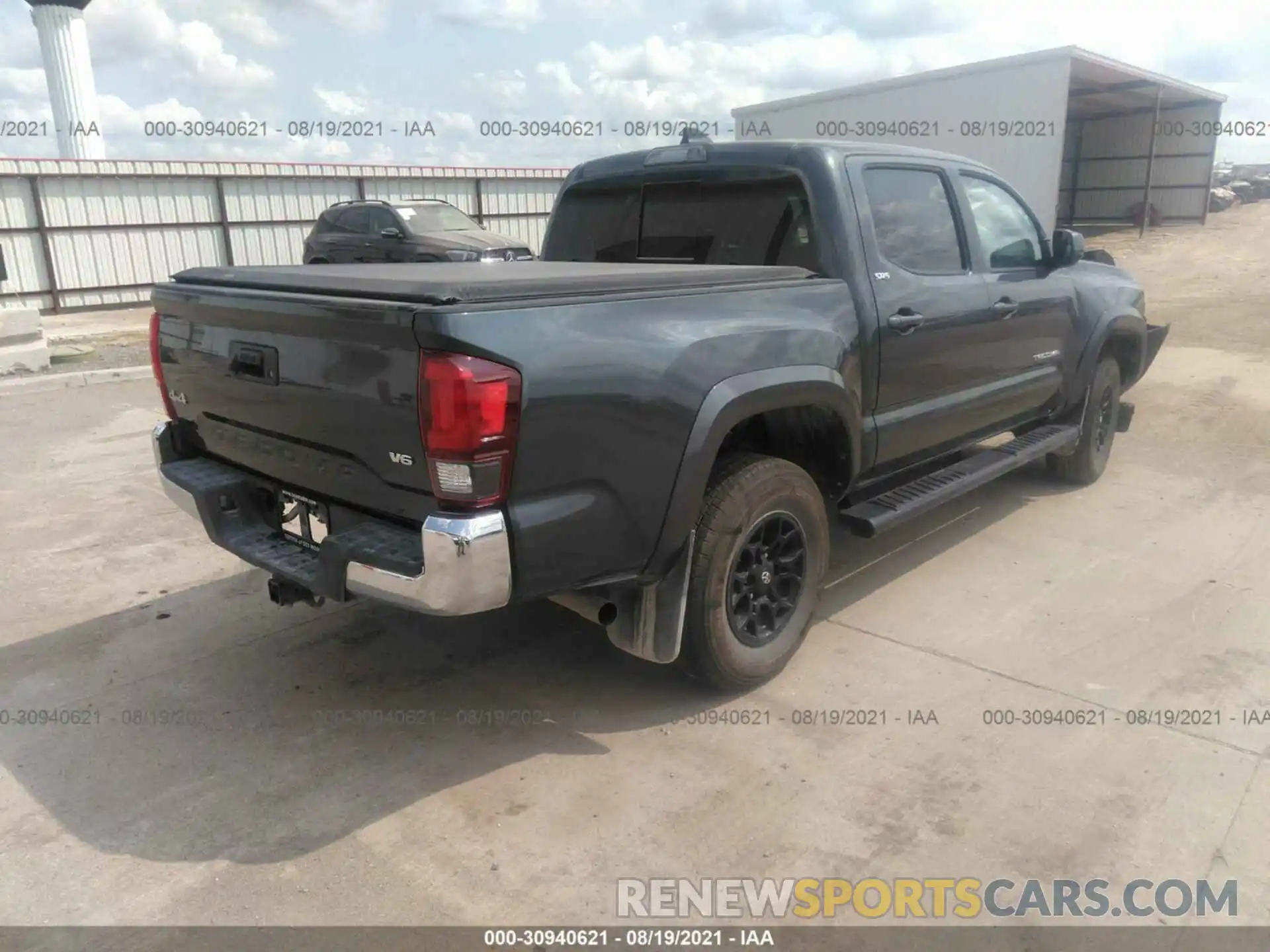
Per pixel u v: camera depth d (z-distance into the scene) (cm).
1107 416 601
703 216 411
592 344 274
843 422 366
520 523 264
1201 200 2891
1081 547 494
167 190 1834
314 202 2038
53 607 432
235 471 349
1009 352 476
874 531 382
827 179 373
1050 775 301
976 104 1986
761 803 289
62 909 248
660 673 371
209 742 325
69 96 2262
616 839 274
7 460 670
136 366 1023
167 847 272
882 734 325
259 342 302
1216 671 364
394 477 272
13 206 1659
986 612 419
